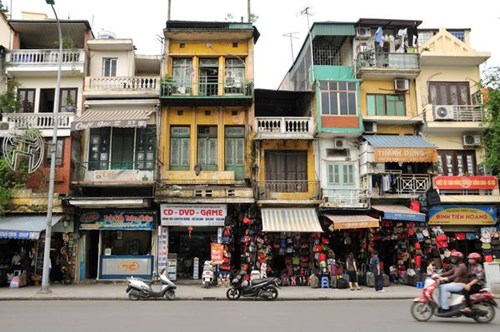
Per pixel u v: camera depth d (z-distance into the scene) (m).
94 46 22.31
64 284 19.64
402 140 21.44
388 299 15.70
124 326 9.16
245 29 21.92
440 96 22.89
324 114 21.52
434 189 20.88
